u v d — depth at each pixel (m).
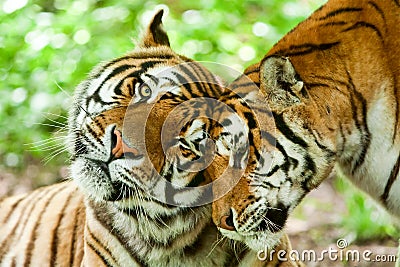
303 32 9.07
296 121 8.55
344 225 13.49
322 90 8.68
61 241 10.24
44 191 11.13
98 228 8.87
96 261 8.89
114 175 8.52
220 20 16.20
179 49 15.55
